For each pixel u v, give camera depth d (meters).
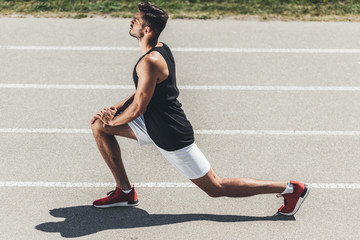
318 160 5.74
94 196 5.18
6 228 4.74
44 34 8.62
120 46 8.30
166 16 4.10
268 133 6.20
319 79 7.45
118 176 4.79
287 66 7.80
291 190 4.68
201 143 5.99
